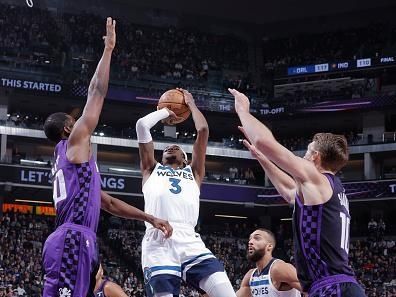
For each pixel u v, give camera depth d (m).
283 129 46.19
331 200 5.32
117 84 42.12
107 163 42.88
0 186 37.75
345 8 48.88
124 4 48.34
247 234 42.81
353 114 42.91
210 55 47.78
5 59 39.31
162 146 39.97
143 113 43.75
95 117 5.97
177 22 49.72
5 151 37.94
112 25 6.09
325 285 5.27
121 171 39.78
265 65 48.06
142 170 7.56
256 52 49.59
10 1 43.91
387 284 34.41
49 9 45.28
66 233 5.74
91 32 44.41
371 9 48.41
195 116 7.77
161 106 7.73
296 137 46.94
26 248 33.66
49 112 43.00
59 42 42.16
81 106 41.97
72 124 6.32
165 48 46.47
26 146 41.47
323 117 43.62
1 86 38.59
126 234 38.19
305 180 5.30
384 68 43.28
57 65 40.62
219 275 6.91
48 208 42.12
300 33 49.75
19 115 41.34
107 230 38.41
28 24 42.31
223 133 46.91
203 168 7.76
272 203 41.88
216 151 42.31
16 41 40.59
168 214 7.09
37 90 39.34
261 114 44.16
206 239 40.78
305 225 5.33
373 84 42.78
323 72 44.81
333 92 43.19
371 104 41.69
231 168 44.72
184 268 6.96
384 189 39.59
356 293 5.21
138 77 43.16
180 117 7.76
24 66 39.53
